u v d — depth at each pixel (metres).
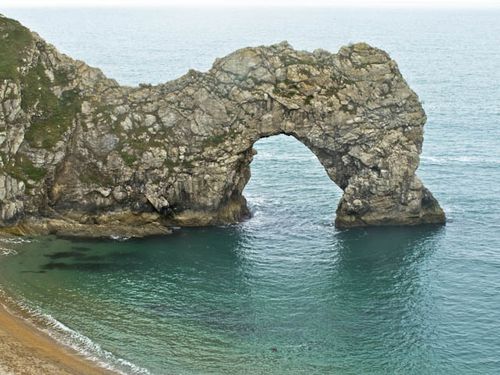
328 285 78.81
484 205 104.38
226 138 95.62
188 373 59.56
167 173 93.75
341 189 111.56
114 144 92.94
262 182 117.50
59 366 58.16
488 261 84.56
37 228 88.50
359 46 97.81
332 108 94.75
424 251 88.00
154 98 96.75
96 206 92.25
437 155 133.38
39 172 88.88
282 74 95.81
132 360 61.12
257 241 91.44
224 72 96.00
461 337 67.19
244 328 68.38
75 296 73.00
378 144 95.81
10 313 67.81
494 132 154.88
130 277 78.69
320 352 64.38
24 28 96.31
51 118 92.12
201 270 81.88
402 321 70.50
